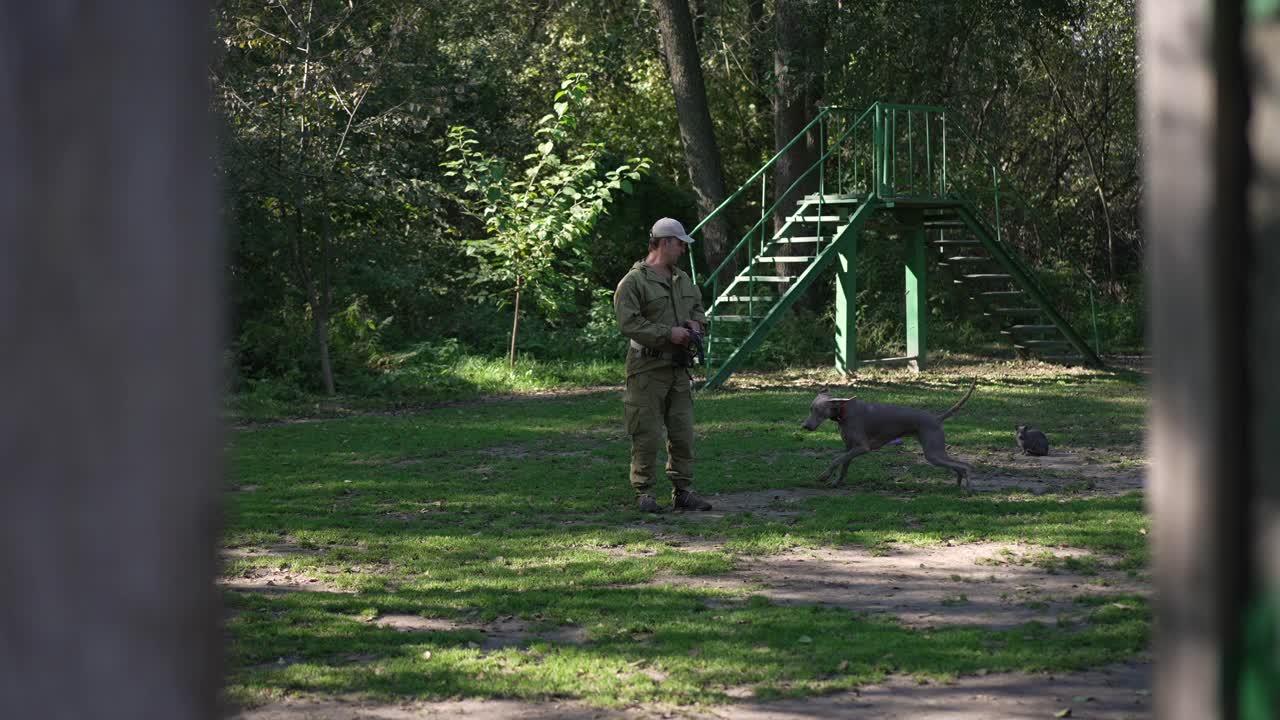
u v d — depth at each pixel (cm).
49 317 71
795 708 430
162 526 73
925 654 496
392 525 833
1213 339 79
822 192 1928
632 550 741
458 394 1836
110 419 72
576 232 2023
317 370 1855
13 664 72
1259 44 79
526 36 2894
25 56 71
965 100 2856
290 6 1752
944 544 750
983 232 2031
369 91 1806
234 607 595
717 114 3128
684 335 858
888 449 1202
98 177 72
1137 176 3269
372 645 521
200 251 74
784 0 2398
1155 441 82
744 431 1340
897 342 2423
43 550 72
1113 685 454
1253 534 79
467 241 2023
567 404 1675
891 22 2470
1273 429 79
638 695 445
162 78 73
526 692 450
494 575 674
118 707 73
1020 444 1155
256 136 1702
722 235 2484
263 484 1020
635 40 2905
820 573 673
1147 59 82
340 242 1902
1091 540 747
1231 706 81
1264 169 79
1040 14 2444
